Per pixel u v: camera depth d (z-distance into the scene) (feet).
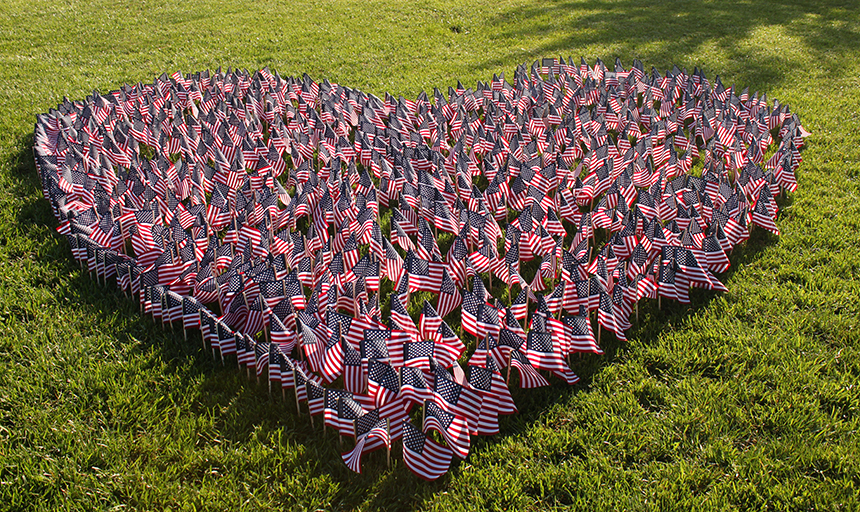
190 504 15.30
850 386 18.25
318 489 15.69
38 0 70.03
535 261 24.85
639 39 54.80
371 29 58.80
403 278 20.74
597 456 16.46
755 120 34.65
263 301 19.83
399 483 16.14
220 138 32.65
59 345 19.77
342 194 26.30
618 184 28.40
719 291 22.66
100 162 29.58
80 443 16.70
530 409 18.13
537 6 66.33
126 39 56.44
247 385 18.60
